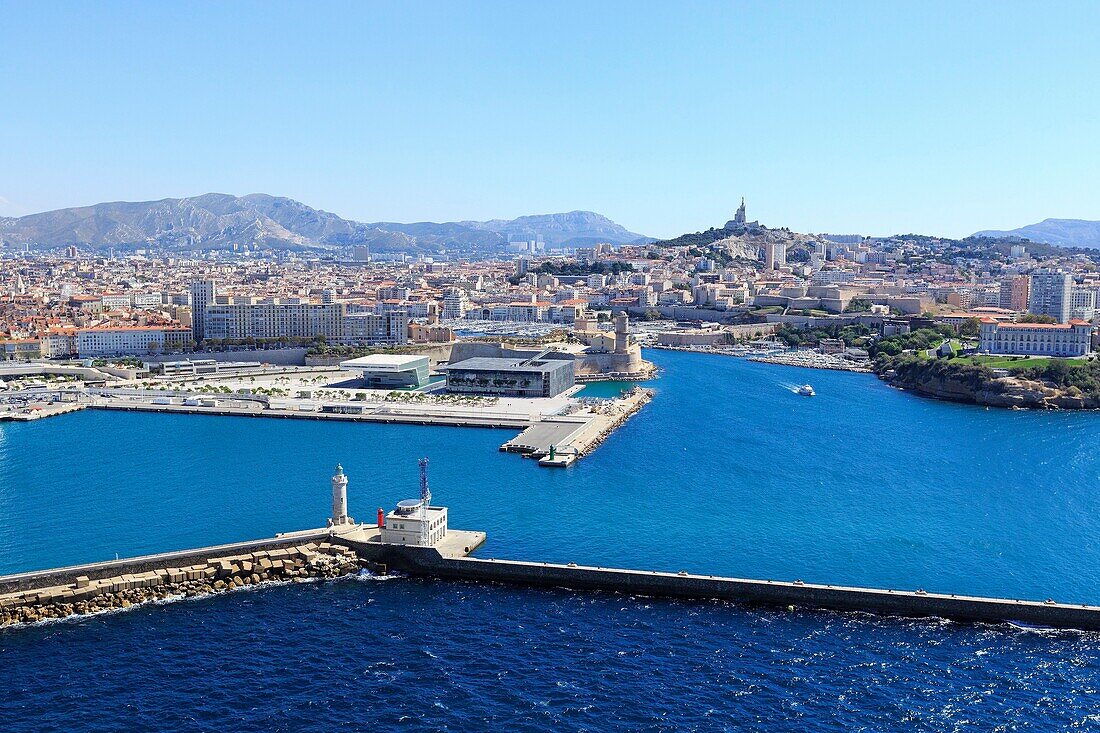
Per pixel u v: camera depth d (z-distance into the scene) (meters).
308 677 189.25
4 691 182.75
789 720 174.50
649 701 180.88
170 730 170.00
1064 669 194.88
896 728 172.00
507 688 185.25
